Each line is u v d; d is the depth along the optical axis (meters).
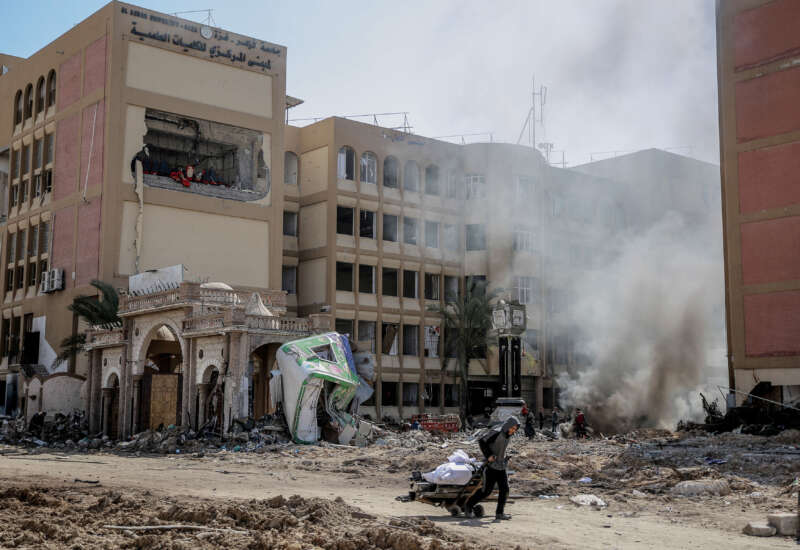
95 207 47.84
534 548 10.10
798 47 35.72
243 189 52.50
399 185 59.53
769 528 11.27
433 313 59.62
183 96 50.50
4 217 58.41
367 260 57.00
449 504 13.03
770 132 36.41
